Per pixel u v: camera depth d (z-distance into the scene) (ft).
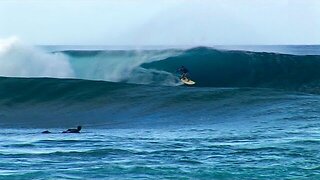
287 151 327.47
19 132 426.10
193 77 644.27
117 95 526.16
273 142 354.54
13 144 361.51
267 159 308.81
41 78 557.74
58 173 282.15
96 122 467.93
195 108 488.85
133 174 280.72
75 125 459.32
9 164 301.63
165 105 499.10
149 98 515.09
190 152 328.49
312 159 307.78
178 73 644.27
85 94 532.32
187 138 377.71
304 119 441.27
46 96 537.24
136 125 446.60
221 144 352.08
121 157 316.60
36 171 285.43
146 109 494.18
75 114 497.05
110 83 546.26
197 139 372.79
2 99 536.01
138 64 654.53
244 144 350.02
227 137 378.53
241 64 649.20
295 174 280.10
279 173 281.95
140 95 522.88
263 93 514.68
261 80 639.35
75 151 332.19
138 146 348.38
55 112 506.48
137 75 649.20
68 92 538.47
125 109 498.69
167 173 282.36
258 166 294.25
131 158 313.73
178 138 378.32
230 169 289.12
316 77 629.10
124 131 418.51
